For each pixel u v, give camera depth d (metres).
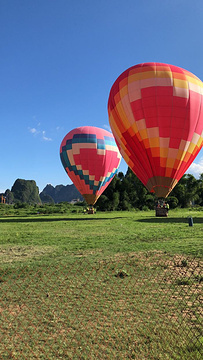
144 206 76.00
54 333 5.14
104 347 4.65
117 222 29.80
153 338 4.86
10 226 28.12
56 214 59.72
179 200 81.94
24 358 4.38
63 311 6.05
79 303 6.45
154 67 28.78
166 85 27.88
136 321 5.52
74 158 42.22
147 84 28.06
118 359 4.32
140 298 6.64
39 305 6.38
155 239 16.03
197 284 7.55
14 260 11.34
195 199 82.75
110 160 42.91
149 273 8.63
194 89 28.53
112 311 5.99
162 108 27.70
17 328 5.34
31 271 9.23
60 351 4.56
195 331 5.08
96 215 49.06
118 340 4.84
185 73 29.12
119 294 6.93
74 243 15.54
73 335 5.05
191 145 28.94
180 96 27.77
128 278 8.19
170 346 4.60
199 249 12.34
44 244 15.51
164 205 35.09
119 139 32.06
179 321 5.48
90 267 9.59
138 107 28.28
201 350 4.45
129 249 12.98
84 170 42.12
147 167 30.28
